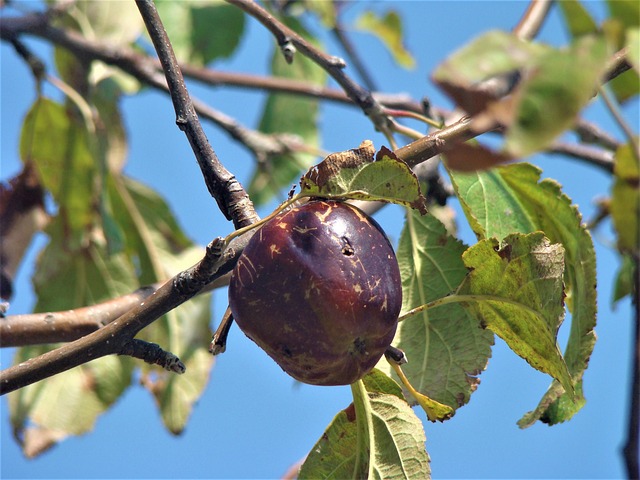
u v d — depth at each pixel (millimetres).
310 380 756
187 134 801
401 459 810
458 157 633
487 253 788
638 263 902
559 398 837
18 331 849
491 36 637
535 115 625
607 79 744
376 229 764
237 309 754
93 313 865
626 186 850
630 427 894
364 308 746
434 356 854
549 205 857
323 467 819
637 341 905
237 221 791
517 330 802
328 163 757
